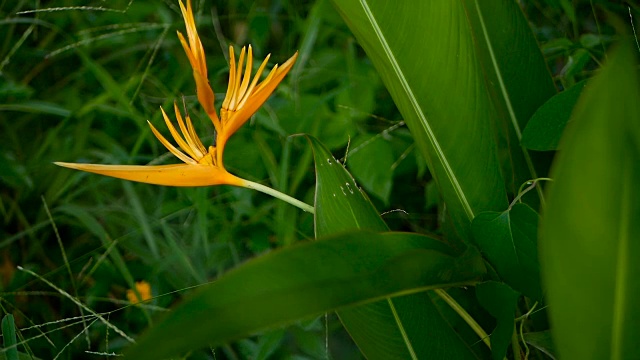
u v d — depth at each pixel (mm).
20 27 1096
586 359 538
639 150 501
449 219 716
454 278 628
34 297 892
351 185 688
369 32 663
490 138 688
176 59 1054
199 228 883
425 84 671
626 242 513
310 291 556
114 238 902
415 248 631
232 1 1117
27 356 752
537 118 669
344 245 580
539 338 663
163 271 868
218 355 838
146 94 1036
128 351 529
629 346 535
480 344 707
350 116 889
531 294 641
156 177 649
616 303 525
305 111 902
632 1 876
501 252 638
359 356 807
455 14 666
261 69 652
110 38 1035
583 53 829
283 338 822
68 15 1077
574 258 517
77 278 875
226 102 651
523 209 628
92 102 926
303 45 935
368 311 668
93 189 923
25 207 939
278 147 945
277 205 869
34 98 1021
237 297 543
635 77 493
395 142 910
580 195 506
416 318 670
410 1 657
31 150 986
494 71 733
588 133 499
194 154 662
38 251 922
